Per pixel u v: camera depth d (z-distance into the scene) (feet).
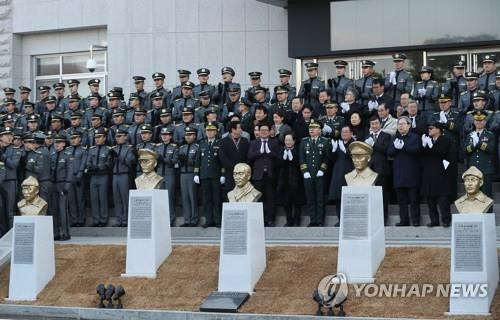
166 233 58.70
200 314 50.03
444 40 82.84
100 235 73.41
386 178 64.08
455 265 46.93
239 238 53.01
